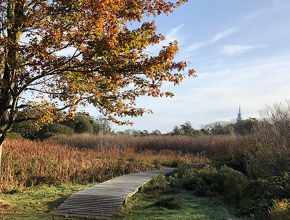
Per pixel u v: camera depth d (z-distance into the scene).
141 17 7.56
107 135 36.00
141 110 9.48
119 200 11.25
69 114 9.39
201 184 14.26
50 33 7.61
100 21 7.05
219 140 30.58
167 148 32.72
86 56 7.50
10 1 8.00
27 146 21.92
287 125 15.20
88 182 15.90
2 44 7.75
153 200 12.45
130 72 7.78
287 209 9.05
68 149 24.69
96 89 8.84
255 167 14.30
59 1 7.43
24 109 9.27
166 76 8.07
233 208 11.39
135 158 24.27
